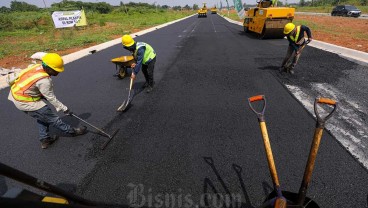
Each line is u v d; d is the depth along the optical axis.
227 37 14.20
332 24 18.20
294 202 1.93
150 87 5.77
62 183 2.88
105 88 6.18
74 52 11.42
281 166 2.94
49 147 3.65
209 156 3.21
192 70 7.36
